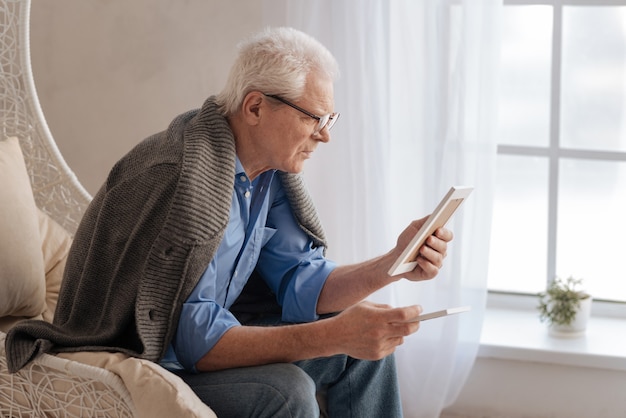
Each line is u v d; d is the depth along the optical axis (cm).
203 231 182
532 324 292
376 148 265
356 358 198
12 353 177
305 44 192
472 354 271
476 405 282
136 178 187
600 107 293
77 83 305
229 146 188
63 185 248
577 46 292
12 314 214
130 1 296
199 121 192
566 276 301
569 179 297
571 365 271
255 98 189
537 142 298
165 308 183
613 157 293
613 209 295
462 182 262
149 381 164
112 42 299
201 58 293
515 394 278
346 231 270
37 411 179
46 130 247
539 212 301
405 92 264
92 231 193
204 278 187
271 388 176
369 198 266
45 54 305
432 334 268
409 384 273
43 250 233
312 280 214
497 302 305
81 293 190
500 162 301
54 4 302
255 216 204
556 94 294
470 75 259
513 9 294
